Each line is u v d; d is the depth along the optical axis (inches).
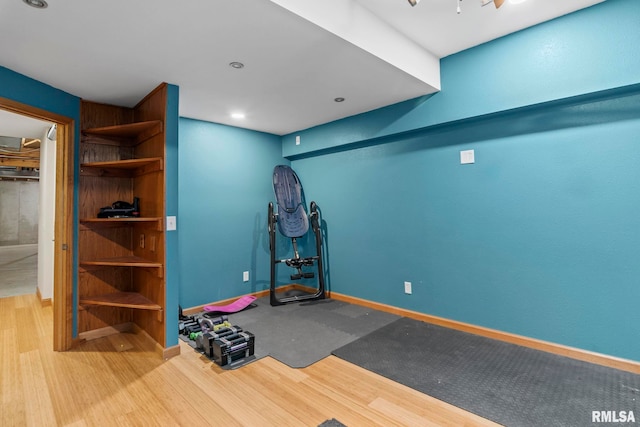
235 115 144.5
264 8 67.8
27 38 77.1
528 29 96.3
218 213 156.4
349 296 161.6
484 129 113.7
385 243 145.7
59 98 106.5
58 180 110.7
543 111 100.8
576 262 95.4
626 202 87.4
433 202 128.3
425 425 68.9
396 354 101.7
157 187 107.4
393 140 141.8
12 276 226.5
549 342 100.6
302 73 101.0
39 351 107.0
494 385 82.8
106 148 122.3
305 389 83.5
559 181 98.1
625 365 87.4
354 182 158.6
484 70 105.3
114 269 123.9
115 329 123.3
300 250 188.9
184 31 76.0
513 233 107.6
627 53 81.2
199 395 81.4
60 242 109.5
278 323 130.7
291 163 191.6
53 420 72.0
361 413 73.5
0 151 228.8
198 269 148.8
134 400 79.4
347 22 81.8
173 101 106.7
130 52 85.5
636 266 86.1
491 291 113.0
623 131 87.6
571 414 70.6
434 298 128.8
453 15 89.8
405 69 99.8
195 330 118.3
